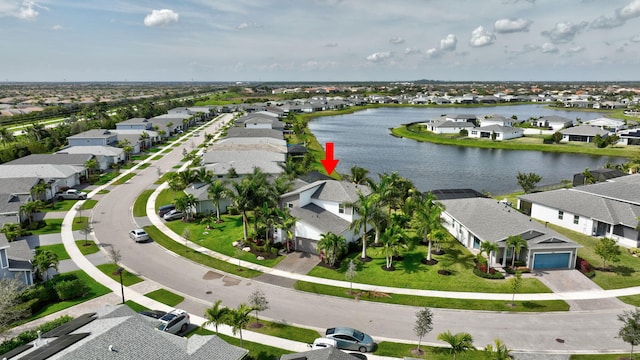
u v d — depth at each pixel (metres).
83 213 65.25
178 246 52.78
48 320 35.75
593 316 36.75
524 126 181.12
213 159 84.38
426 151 133.38
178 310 34.94
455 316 36.81
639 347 32.16
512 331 34.44
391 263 46.94
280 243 52.69
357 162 114.62
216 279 43.94
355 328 35.03
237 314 31.12
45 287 39.09
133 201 71.50
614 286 42.22
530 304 38.69
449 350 31.92
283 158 88.06
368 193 57.72
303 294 40.81
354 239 54.28
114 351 22.36
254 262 47.97
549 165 112.12
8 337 32.88
